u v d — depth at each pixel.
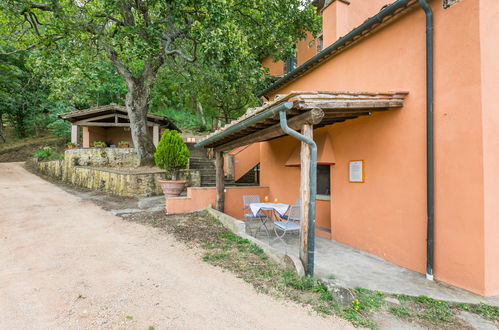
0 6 8.30
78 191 12.00
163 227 6.62
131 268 4.26
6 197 10.24
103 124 17.00
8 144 24.72
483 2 3.52
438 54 3.99
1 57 19.91
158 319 2.87
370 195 5.21
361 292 3.58
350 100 4.09
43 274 3.99
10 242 5.46
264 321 2.89
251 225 7.95
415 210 4.33
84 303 3.18
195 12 9.23
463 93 3.66
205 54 9.50
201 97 17.20
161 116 17.95
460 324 2.93
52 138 26.64
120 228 6.57
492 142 3.52
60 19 8.73
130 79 12.51
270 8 11.13
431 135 4.03
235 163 12.73
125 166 13.91
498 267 3.54
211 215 7.76
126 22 10.05
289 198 8.21
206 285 3.71
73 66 9.65
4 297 3.30
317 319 2.95
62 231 6.28
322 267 4.55
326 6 7.91
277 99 3.95
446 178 3.87
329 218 6.84
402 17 4.64
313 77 7.32
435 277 4.01
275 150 9.02
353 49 5.83
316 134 6.85
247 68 12.20
